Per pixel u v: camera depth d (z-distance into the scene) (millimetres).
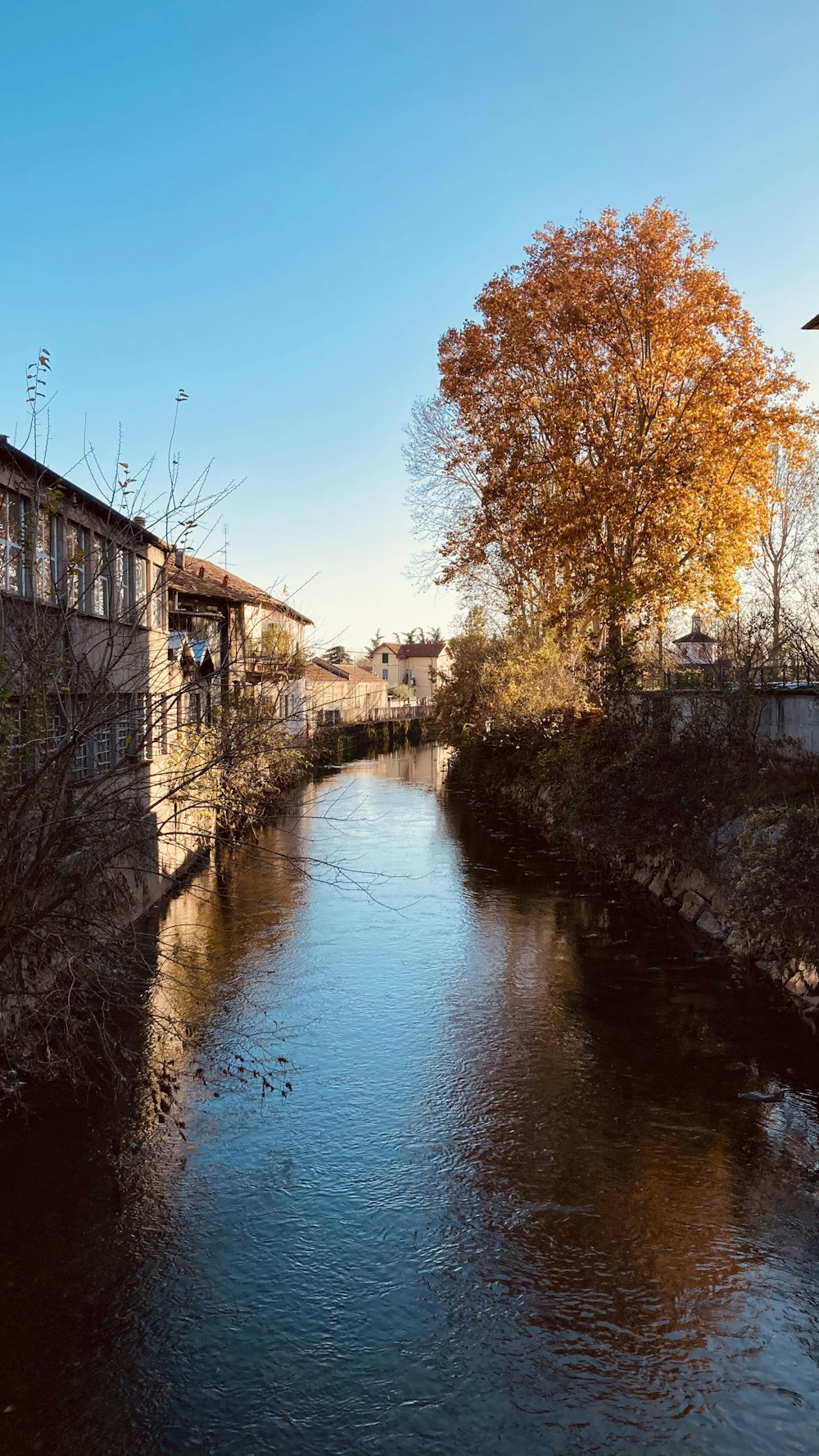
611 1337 6238
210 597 27094
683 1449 5340
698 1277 6809
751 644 18109
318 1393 5809
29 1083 9938
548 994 12922
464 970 14055
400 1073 10383
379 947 15297
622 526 24984
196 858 22438
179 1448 5402
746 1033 11359
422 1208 7750
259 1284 6816
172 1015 12109
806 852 11641
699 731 17391
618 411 25406
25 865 9109
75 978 9742
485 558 31125
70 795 9758
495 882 20438
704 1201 7789
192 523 9461
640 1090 9875
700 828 16891
